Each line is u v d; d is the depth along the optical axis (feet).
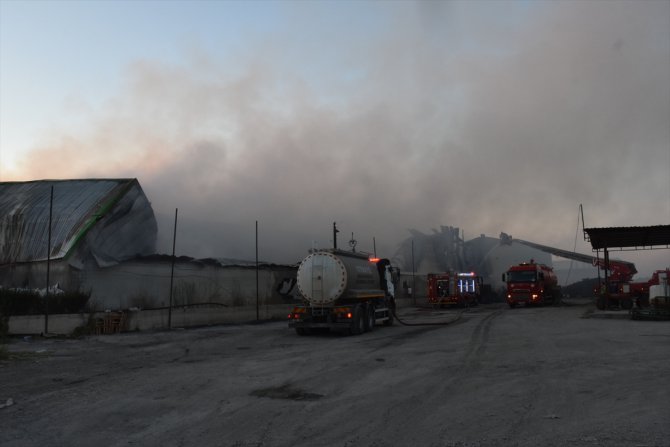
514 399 24.64
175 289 91.25
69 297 69.15
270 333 66.44
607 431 19.01
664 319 70.90
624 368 32.45
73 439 19.48
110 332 65.82
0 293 64.08
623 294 99.76
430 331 64.75
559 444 17.66
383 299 74.79
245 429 20.61
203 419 22.24
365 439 18.97
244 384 30.27
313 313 62.34
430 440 18.65
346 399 25.80
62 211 87.76
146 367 37.45
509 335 55.21
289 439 19.17
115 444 18.84
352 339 56.70
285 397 26.55
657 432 18.72
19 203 93.50
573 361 35.68
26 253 81.56
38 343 54.75
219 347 50.49
